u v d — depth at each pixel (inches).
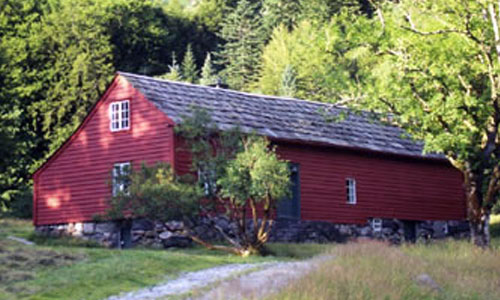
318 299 709.3
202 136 1160.2
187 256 1034.7
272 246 1223.5
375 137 1599.4
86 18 2652.6
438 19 1136.2
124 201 1134.4
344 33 1189.1
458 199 1729.8
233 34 3563.0
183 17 3715.6
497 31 1095.0
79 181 1421.0
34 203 1477.6
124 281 868.0
